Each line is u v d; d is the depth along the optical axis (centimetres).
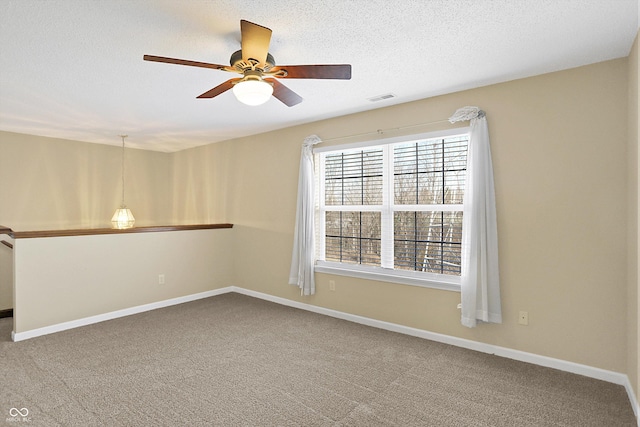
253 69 216
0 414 221
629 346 245
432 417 220
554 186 283
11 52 242
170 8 191
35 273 360
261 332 368
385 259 383
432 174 354
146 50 242
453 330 334
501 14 200
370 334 362
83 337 354
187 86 314
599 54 251
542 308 288
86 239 397
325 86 315
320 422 215
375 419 218
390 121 373
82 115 409
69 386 256
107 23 205
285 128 475
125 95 338
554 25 212
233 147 548
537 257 290
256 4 188
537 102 289
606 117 261
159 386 257
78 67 270
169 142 577
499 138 307
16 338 346
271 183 493
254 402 236
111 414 222
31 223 516
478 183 306
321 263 439
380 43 235
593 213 267
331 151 424
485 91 314
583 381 262
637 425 211
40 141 525
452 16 202
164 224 669
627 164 251
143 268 447
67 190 551
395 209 375
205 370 283
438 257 351
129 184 622
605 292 263
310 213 433
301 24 210
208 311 444
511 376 271
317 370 282
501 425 212
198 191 611
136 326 388
